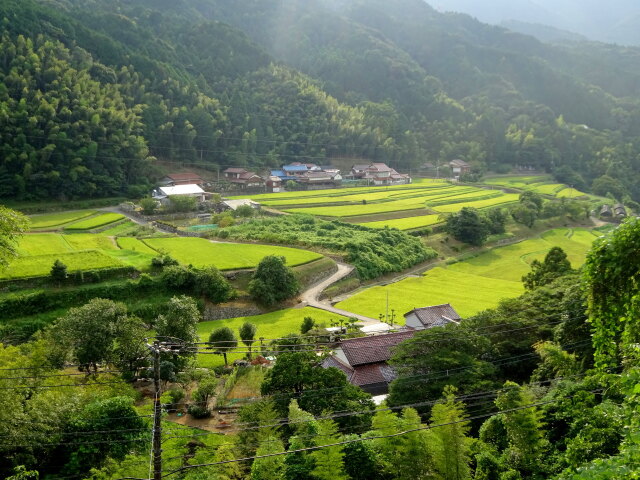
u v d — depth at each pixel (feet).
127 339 153.69
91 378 142.82
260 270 250.78
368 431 102.53
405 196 533.55
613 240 60.75
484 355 141.90
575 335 127.54
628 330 60.75
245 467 103.19
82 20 630.33
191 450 116.98
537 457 87.86
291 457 88.12
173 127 558.56
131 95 545.44
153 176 493.77
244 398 146.72
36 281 210.18
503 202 516.73
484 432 102.68
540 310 155.84
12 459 99.91
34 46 486.79
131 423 112.06
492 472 86.43
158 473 66.85
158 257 245.04
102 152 449.06
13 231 127.85
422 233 389.19
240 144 605.31
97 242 299.38
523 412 90.12
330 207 464.24
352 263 311.06
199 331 213.46
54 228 339.98
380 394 148.97
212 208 446.60
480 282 307.78
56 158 418.31
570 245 414.41
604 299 62.23
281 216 409.28
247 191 540.93
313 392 119.03
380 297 271.28
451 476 87.04
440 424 87.56
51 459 106.93
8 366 112.88
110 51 564.71
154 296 227.20
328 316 235.61
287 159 646.33
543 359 130.31
